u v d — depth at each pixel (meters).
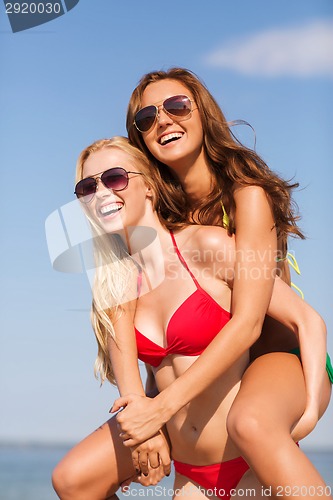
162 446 5.41
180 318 5.47
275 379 5.15
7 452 65.88
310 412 5.19
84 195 5.84
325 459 47.38
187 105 5.96
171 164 6.03
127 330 5.68
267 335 5.89
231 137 6.09
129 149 5.95
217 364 5.20
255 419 4.75
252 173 5.84
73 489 5.59
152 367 5.83
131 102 6.26
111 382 5.93
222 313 5.48
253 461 4.73
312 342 5.38
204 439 5.47
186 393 5.20
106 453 5.63
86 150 6.04
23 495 46.44
